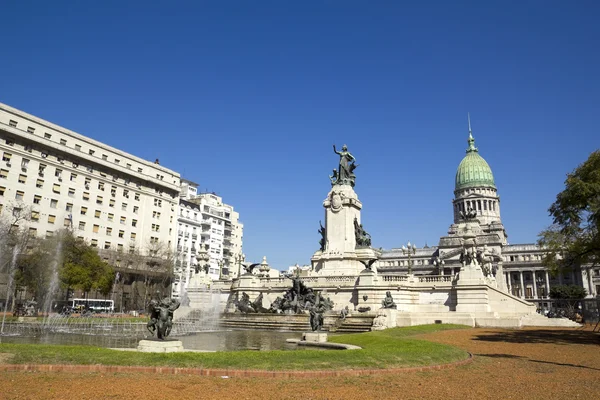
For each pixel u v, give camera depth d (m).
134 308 95.25
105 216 99.69
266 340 32.94
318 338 29.89
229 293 71.94
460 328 45.38
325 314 48.78
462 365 20.48
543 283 166.50
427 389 15.28
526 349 27.20
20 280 69.81
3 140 83.31
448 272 162.25
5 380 14.63
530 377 17.64
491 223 183.38
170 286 101.94
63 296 77.94
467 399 13.90
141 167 109.31
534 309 55.34
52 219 89.19
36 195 87.25
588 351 26.30
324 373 17.16
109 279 79.69
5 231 71.06
